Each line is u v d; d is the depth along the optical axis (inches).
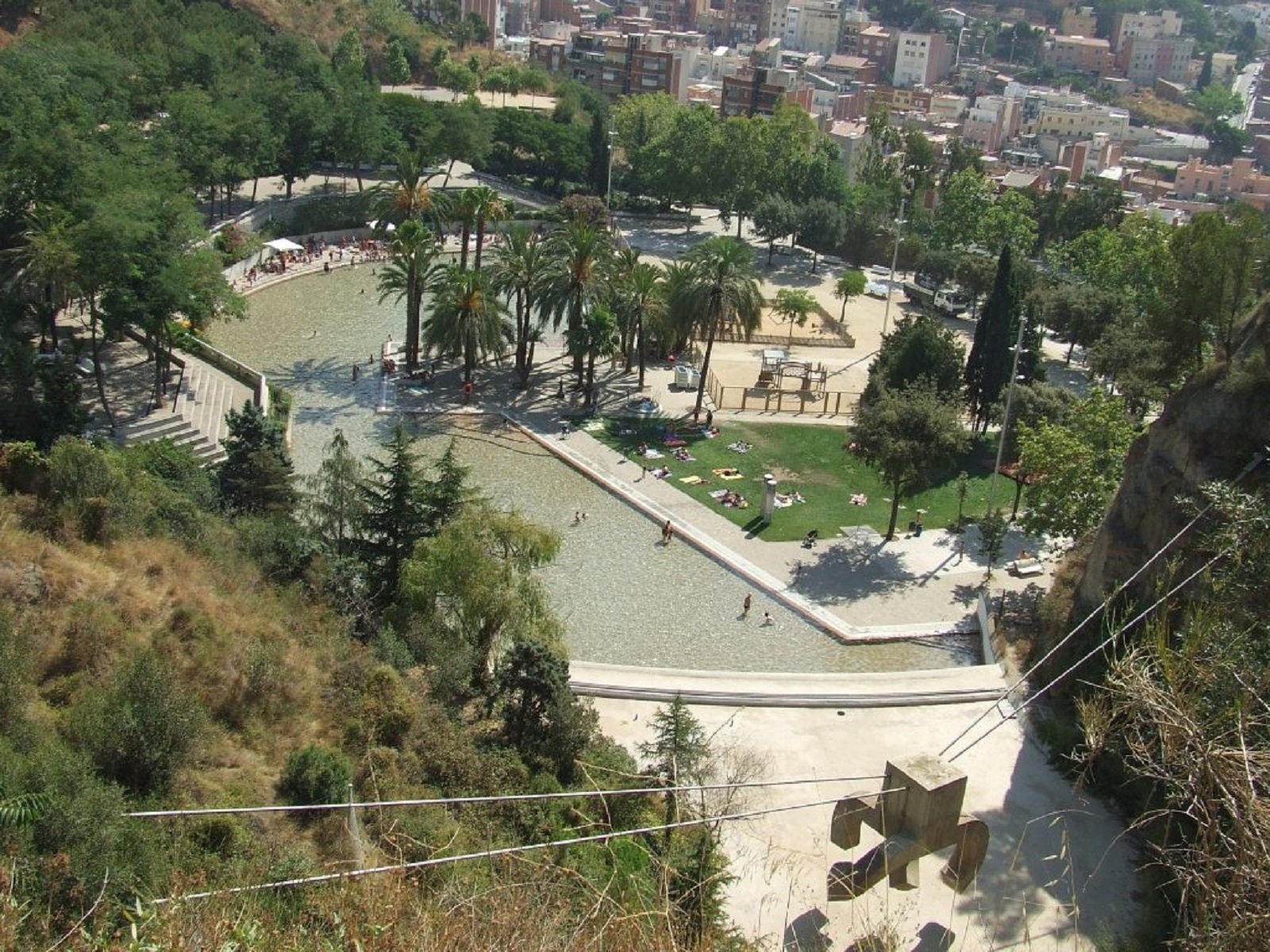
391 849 914.1
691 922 638.5
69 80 3518.7
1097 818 1268.5
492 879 612.7
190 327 2733.8
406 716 1192.2
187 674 1167.0
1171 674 463.2
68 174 2476.6
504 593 1553.9
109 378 2546.8
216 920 533.3
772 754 1405.0
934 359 2829.7
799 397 3169.3
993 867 1168.8
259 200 4409.5
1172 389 2316.7
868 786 1331.2
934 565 2263.8
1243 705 439.8
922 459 2273.6
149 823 868.6
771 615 2053.4
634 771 1199.6
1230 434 1355.8
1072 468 2060.8
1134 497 1467.8
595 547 2273.6
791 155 5044.3
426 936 507.5
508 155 5369.1
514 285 2999.5
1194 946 407.5
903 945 997.8
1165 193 7534.5
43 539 1283.2
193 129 3791.8
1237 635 534.9
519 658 1309.1
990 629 1924.2
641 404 3034.0
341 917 537.6
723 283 2886.3
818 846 1177.4
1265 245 2081.7
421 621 1520.7
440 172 5049.2
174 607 1272.1
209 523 1593.3
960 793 841.5
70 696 1059.3
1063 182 5816.9
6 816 761.6
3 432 1971.0
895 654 1940.2
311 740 1160.2
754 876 1094.4
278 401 2726.4
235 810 548.4
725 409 3046.3
